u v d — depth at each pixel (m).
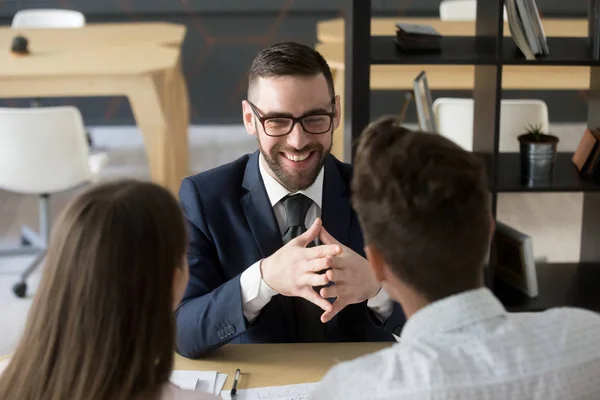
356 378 0.99
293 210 1.79
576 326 1.00
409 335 1.01
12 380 1.02
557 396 0.94
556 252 4.08
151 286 1.01
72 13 5.07
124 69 3.90
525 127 3.04
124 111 6.16
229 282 1.67
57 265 1.01
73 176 3.64
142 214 1.01
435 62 2.40
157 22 5.95
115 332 0.99
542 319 1.01
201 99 6.14
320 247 1.58
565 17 5.79
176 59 4.15
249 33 6.00
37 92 3.95
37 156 3.54
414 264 0.99
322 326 1.80
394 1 5.86
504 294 2.61
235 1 5.91
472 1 5.05
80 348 0.99
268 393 1.55
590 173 2.55
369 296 1.62
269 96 1.67
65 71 3.86
